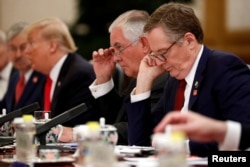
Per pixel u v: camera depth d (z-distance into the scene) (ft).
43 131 21.26
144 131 22.98
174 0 35.14
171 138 13.04
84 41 50.72
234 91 20.58
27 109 24.16
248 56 58.85
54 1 65.72
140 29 26.17
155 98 26.16
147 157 18.65
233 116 20.24
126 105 23.38
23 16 66.95
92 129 15.08
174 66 21.59
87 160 14.84
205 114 21.09
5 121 24.17
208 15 60.08
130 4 49.49
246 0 58.70
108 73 28.02
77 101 30.45
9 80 38.88
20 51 37.58
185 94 22.18
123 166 16.24
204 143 19.70
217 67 21.15
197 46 21.59
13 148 22.61
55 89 31.22
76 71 30.94
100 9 50.72
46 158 18.97
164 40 21.29
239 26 59.11
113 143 17.35
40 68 32.27
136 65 26.43
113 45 26.84
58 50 32.04
